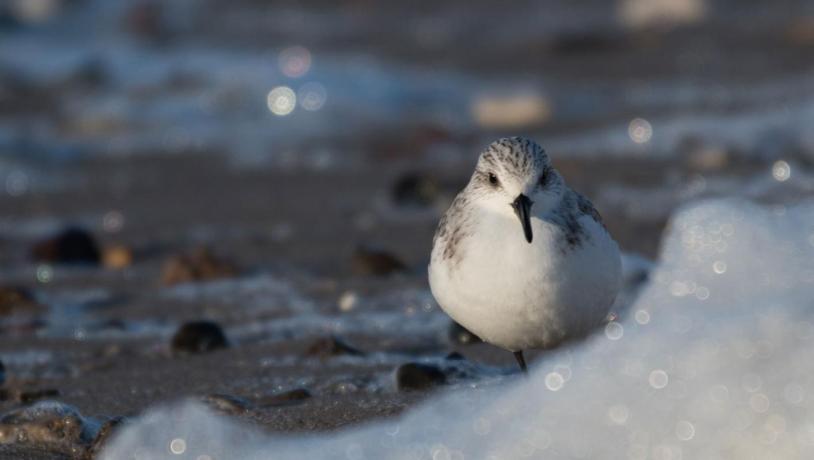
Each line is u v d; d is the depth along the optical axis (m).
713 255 5.46
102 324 10.97
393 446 5.28
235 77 25.22
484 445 5.03
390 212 15.48
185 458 5.62
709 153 16.91
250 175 18.59
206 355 9.66
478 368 8.20
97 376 9.18
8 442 7.05
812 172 15.69
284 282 12.28
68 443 7.01
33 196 17.66
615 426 4.78
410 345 9.59
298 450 5.50
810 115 18.70
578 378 4.98
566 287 7.30
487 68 27.50
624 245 12.78
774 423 4.55
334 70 25.81
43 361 9.77
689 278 5.43
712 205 5.68
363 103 23.66
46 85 25.81
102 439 6.84
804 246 5.41
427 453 5.14
